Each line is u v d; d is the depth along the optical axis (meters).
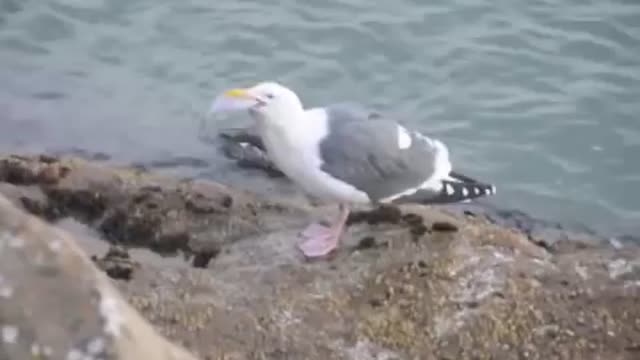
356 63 16.23
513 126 15.28
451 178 11.37
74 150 14.57
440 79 16.00
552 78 16.03
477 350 9.59
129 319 5.16
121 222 11.85
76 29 16.91
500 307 10.01
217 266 11.09
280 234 11.53
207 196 12.18
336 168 10.82
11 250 5.13
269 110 10.77
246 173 13.92
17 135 14.85
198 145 14.59
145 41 16.62
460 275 10.45
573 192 14.34
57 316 5.03
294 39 16.53
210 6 17.11
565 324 9.82
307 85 15.89
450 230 11.26
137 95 15.75
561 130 15.21
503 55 16.31
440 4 17.08
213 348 9.55
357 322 9.91
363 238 11.26
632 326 9.79
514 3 17.12
